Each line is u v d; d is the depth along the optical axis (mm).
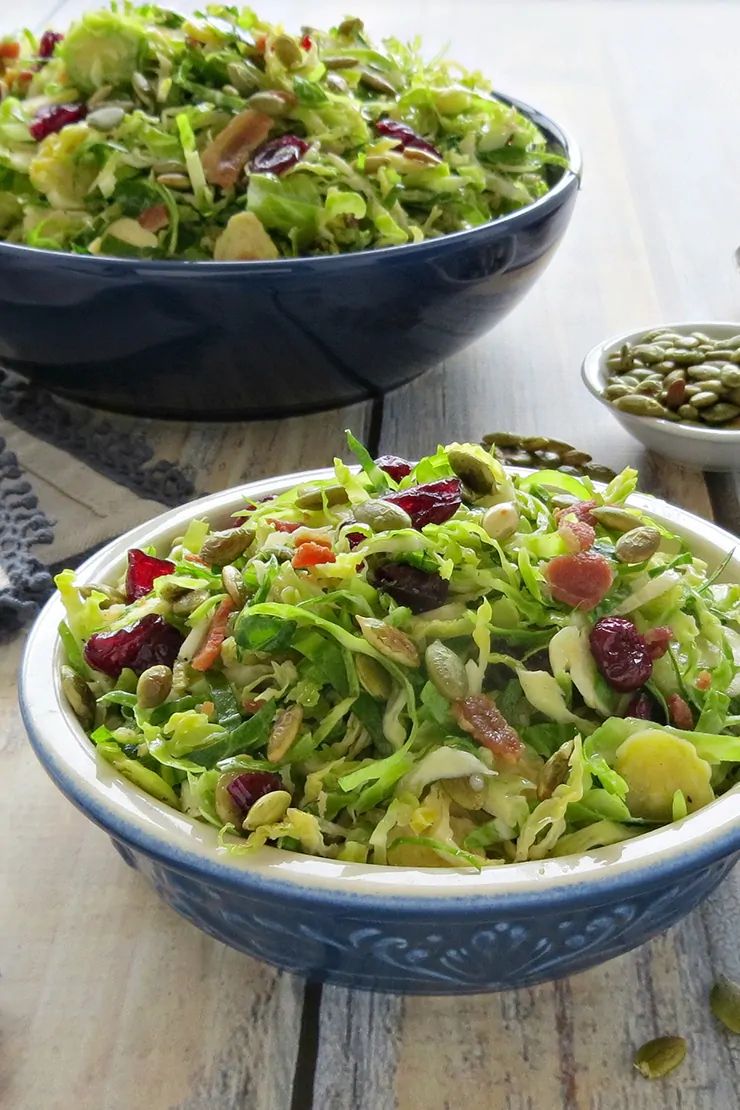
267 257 569
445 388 667
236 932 368
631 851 345
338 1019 385
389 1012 386
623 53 1363
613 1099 368
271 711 379
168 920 410
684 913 376
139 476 581
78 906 414
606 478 559
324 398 607
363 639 378
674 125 1123
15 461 579
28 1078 375
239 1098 371
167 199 578
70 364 583
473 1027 382
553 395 659
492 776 370
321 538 398
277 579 392
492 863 359
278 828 354
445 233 622
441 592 388
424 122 670
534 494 440
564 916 345
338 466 419
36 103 643
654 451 587
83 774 368
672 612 403
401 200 608
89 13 634
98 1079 375
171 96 616
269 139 602
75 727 383
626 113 1160
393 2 1596
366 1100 369
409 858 362
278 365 573
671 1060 371
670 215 911
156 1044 381
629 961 396
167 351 562
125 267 526
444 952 352
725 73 1283
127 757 378
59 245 585
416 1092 370
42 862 427
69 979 396
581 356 702
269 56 615
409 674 381
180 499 569
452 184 615
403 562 390
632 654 385
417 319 570
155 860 352
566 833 368
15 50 721
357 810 369
